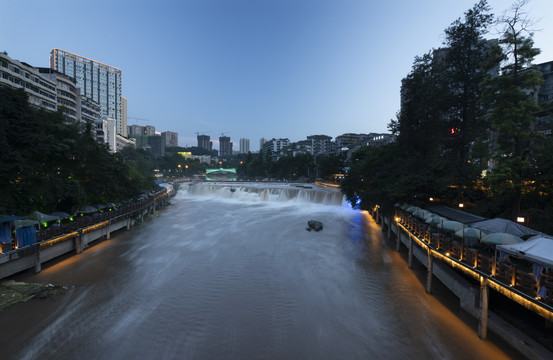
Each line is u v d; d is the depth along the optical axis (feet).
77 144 105.09
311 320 58.29
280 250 105.19
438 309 62.34
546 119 103.40
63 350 47.57
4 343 49.06
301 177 440.86
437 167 101.91
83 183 116.57
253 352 48.06
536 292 40.42
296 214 182.60
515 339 46.68
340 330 54.90
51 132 100.22
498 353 47.29
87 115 337.52
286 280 78.07
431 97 109.91
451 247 62.64
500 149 76.07
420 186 103.30
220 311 61.11
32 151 83.61
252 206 221.25
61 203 102.53
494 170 72.38
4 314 57.67
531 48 70.54
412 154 126.82
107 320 56.75
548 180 67.97
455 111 114.11
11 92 82.33
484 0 104.12
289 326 55.98
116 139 448.24
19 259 73.51
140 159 295.69
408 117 121.80
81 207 110.42
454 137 116.26
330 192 222.07
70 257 93.04
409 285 75.15
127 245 108.68
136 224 147.02
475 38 106.11
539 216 71.15
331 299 67.41
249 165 590.96
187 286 73.26
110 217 119.96
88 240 104.06
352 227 144.87
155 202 194.59
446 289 72.69
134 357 46.26
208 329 54.44
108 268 84.28
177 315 59.16
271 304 64.59
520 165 68.18
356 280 78.38
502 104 73.20
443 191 99.40
